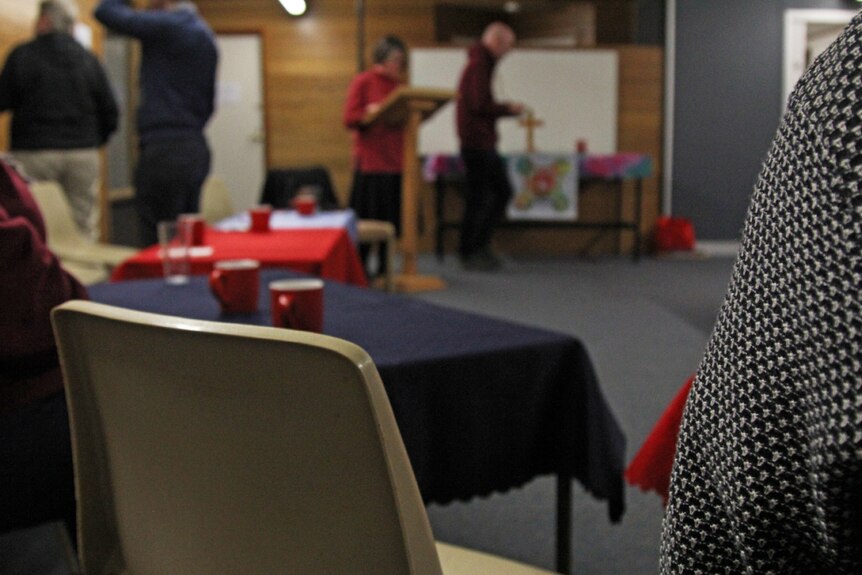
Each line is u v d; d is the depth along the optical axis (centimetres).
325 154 867
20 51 424
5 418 131
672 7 829
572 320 493
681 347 427
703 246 855
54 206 377
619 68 833
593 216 830
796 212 44
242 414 71
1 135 493
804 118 45
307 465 69
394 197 587
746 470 46
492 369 138
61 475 131
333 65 857
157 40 422
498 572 101
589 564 203
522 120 772
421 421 132
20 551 201
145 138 430
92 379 86
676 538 51
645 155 762
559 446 149
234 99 870
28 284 127
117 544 93
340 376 65
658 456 134
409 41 861
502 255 820
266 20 852
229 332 69
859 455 40
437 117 824
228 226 348
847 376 40
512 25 937
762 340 45
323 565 72
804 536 45
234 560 77
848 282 41
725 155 848
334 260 291
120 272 255
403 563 68
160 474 81
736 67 839
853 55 44
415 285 584
